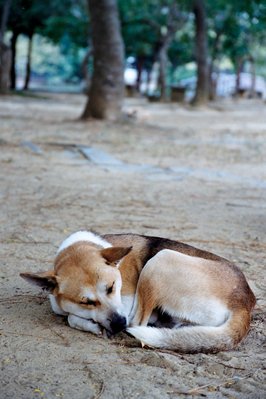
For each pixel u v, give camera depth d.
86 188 10.54
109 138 18.09
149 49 53.38
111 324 4.38
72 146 15.93
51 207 9.00
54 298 4.77
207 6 42.44
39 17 33.38
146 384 3.89
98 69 21.83
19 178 11.29
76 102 36.72
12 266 6.21
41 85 73.31
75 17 42.56
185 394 3.78
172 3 42.56
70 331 4.67
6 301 5.30
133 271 4.80
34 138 17.11
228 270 4.68
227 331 4.29
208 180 11.79
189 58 59.62
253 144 18.25
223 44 51.34
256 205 9.57
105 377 3.97
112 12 21.23
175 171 12.81
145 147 16.62
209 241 7.38
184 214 8.78
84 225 7.97
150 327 4.34
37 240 7.18
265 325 4.91
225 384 3.92
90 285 4.44
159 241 5.05
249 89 64.88
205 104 38.25
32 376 3.97
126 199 9.73
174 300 4.52
